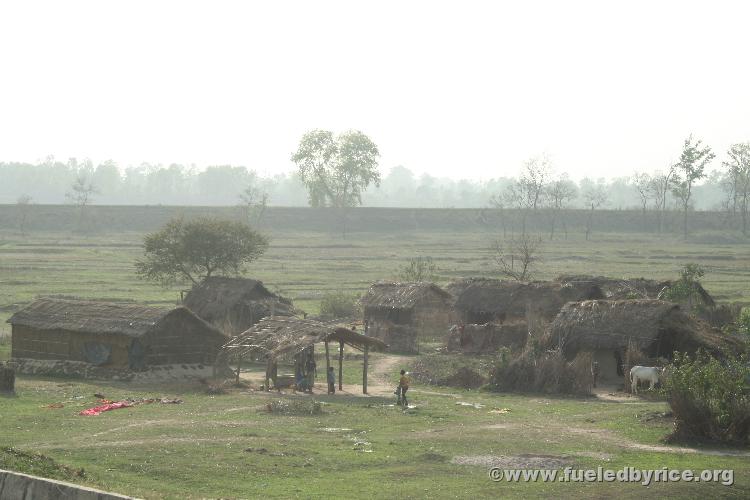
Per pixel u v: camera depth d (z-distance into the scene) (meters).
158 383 44.69
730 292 87.38
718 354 44.06
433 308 64.56
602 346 45.66
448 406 37.72
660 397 40.12
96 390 41.09
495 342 56.19
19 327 48.84
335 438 28.52
